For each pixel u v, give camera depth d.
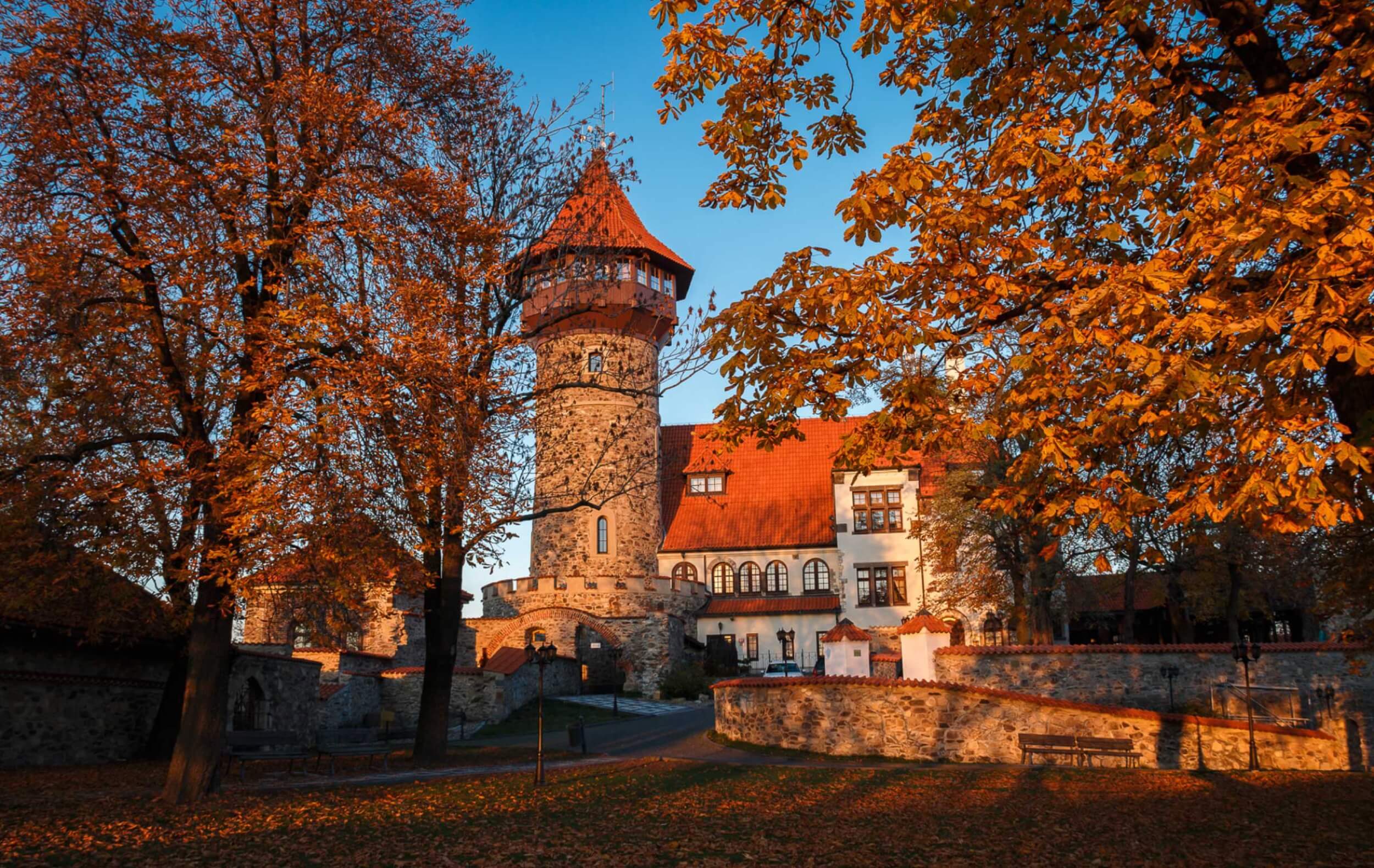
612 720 31.73
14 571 15.34
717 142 10.83
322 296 14.73
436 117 18.36
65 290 14.27
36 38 14.52
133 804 13.90
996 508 9.70
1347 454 6.69
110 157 15.01
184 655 20.84
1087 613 44.94
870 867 10.63
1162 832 12.40
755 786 16.88
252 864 10.55
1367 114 8.48
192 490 14.77
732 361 9.84
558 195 20.91
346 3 16.52
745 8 10.35
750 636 47.62
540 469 22.23
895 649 47.06
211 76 15.51
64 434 15.79
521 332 21.03
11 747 17.39
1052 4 8.87
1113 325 8.09
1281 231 7.04
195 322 15.02
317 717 27.45
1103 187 10.04
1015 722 20.89
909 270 9.66
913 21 9.33
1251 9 9.13
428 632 21.61
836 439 54.69
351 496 13.76
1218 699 24.50
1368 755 22.83
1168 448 10.30
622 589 42.72
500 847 11.59
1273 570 33.75
